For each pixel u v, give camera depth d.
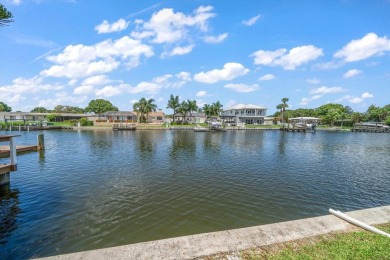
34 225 8.61
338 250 4.00
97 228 8.47
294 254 3.91
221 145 32.59
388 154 26.38
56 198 11.34
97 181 14.34
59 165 18.78
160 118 98.25
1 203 10.63
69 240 7.66
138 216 9.49
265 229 4.78
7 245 7.32
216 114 84.69
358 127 74.94
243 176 15.89
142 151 26.45
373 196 12.25
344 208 10.66
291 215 9.84
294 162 21.02
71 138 41.09
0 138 11.86
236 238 4.43
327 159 22.84
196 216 9.59
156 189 12.88
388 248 4.04
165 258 3.79
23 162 19.95
